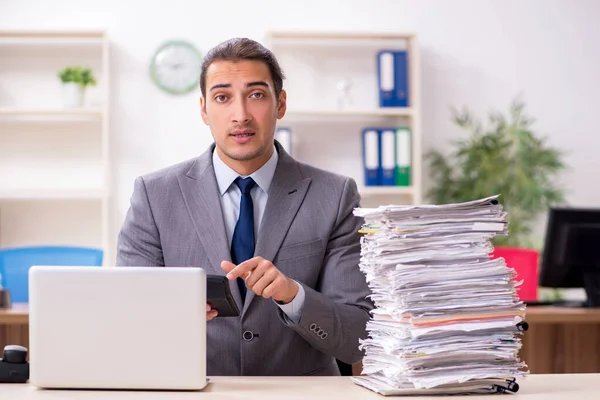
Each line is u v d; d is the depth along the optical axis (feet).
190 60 16.55
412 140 16.49
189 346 4.97
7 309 11.78
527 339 12.10
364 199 17.02
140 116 16.51
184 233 6.84
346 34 16.22
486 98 17.26
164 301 4.97
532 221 17.10
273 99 6.64
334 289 6.79
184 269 4.98
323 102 16.98
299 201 6.91
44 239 16.42
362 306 6.69
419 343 4.88
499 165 16.51
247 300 6.63
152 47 16.56
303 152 16.94
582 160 17.37
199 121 16.61
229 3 16.75
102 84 16.52
